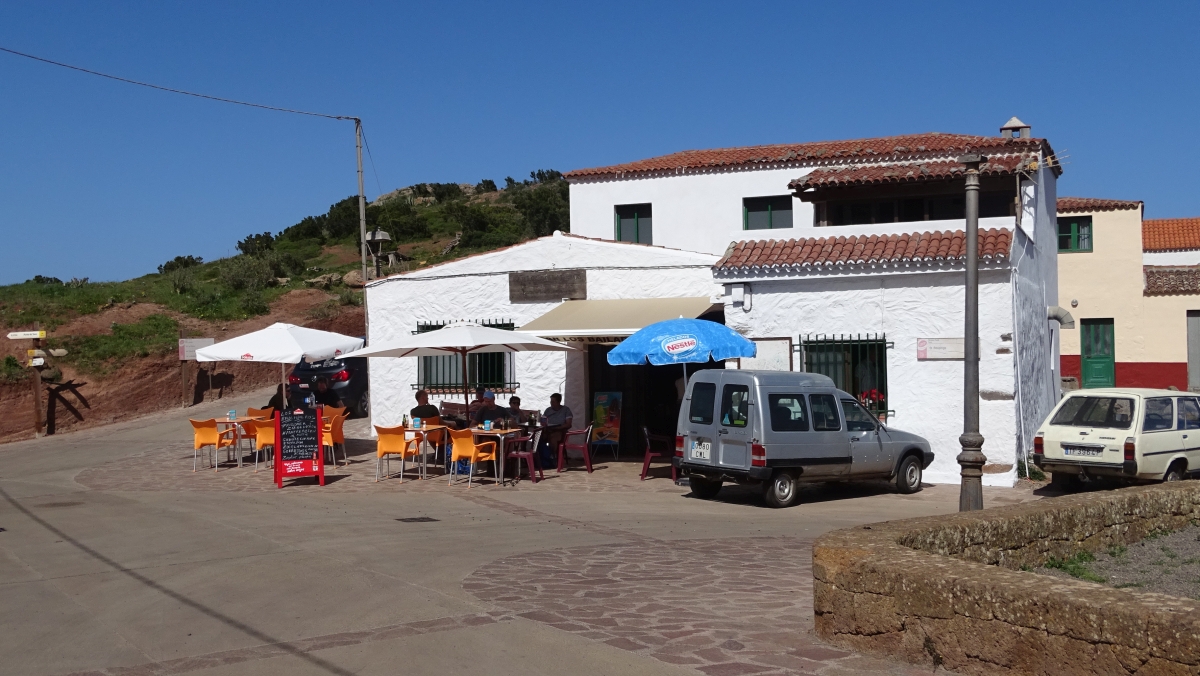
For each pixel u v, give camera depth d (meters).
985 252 15.82
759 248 17.88
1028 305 17.67
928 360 16.34
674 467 15.62
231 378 31.55
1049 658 5.38
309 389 27.08
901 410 16.52
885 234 17.41
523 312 20.67
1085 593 5.43
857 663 6.21
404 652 6.70
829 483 16.50
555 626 7.28
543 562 9.80
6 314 30.16
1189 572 8.50
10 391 26.00
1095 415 15.25
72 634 7.30
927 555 6.52
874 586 6.33
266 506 13.77
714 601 8.05
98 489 15.80
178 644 7.00
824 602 6.70
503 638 6.98
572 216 25.89
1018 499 14.70
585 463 18.50
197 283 38.44
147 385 28.72
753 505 14.35
